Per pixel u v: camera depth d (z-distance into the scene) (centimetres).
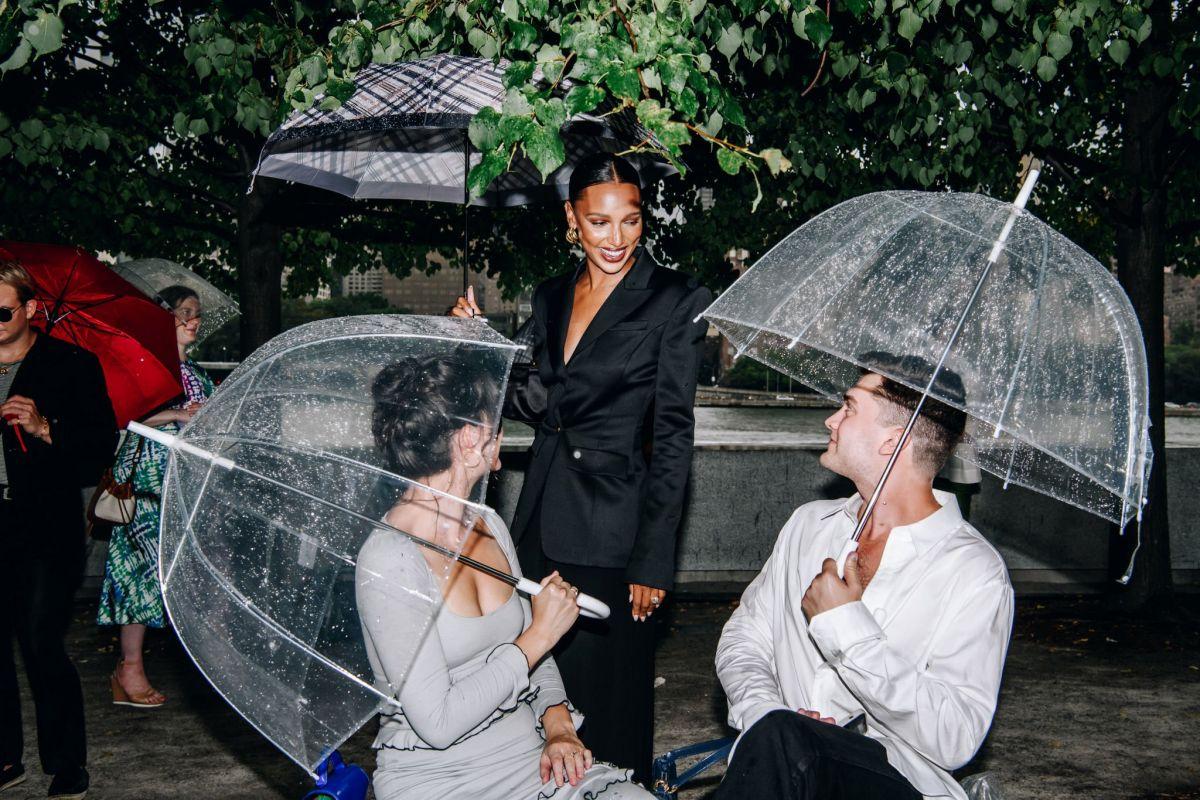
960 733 198
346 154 419
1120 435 197
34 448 369
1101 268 213
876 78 597
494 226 982
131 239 988
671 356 296
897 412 215
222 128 708
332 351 196
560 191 414
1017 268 203
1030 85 668
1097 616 737
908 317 202
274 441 188
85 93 788
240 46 582
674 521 292
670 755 238
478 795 210
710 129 368
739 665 239
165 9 712
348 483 188
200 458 187
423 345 199
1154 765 458
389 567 185
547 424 308
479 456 194
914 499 219
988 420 193
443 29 424
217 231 954
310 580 184
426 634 185
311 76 353
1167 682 584
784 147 773
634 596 291
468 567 217
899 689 196
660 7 308
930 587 212
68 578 383
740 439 1505
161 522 188
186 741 476
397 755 210
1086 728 505
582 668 297
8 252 398
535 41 365
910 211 215
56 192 840
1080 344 202
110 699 535
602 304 306
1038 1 559
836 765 178
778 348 255
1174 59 612
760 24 488
